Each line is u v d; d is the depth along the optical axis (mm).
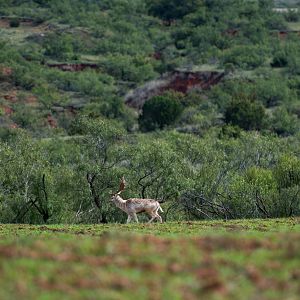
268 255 65688
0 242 79625
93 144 185000
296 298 52656
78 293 53812
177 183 174000
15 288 54656
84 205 173000
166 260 63875
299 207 167250
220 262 62812
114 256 65438
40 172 170875
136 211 127938
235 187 173250
